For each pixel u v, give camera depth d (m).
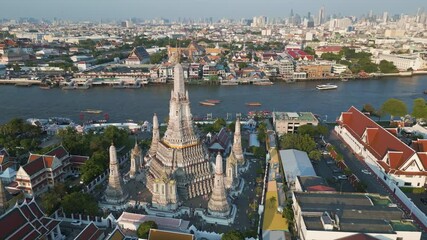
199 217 134.50
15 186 148.12
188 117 143.50
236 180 154.88
